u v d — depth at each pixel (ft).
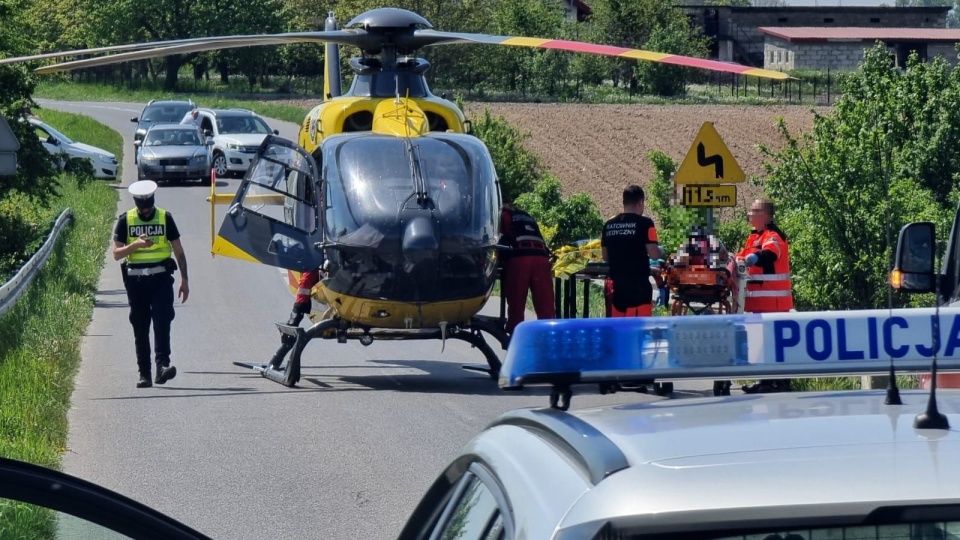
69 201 381.19
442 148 158.40
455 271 151.94
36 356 161.38
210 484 110.22
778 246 149.07
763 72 117.29
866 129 201.87
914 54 314.55
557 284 181.06
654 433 32.42
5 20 284.61
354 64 175.73
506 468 34.17
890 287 41.24
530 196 352.90
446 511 38.75
